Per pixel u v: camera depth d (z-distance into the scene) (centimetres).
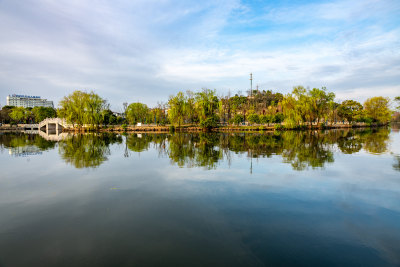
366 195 912
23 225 688
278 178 1163
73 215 752
